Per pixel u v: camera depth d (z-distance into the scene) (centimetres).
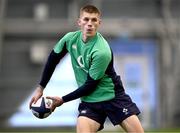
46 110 1919
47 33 5791
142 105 5719
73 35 1930
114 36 5766
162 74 5741
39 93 1997
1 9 5647
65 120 5388
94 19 1870
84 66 1911
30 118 5491
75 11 5756
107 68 1908
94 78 1873
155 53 5775
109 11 5862
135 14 5878
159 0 5881
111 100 1923
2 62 5719
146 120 5675
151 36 5800
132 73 5762
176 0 5859
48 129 5369
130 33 5775
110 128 5316
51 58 1980
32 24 5791
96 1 5756
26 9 5878
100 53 1856
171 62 5741
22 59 5753
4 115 5559
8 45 5756
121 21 5791
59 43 1958
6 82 5684
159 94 5722
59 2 5872
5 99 5631
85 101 1934
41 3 5878
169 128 5412
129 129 1911
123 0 5897
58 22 5781
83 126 1889
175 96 5678
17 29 5766
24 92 5675
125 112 1916
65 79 5409
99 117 1920
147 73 5753
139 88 5741
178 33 5772
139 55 5766
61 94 5400
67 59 5422
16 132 4897
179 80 5700
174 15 5828
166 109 5666
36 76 5712
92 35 1875
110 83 1920
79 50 1908
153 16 5853
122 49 5762
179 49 5741
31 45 5781
